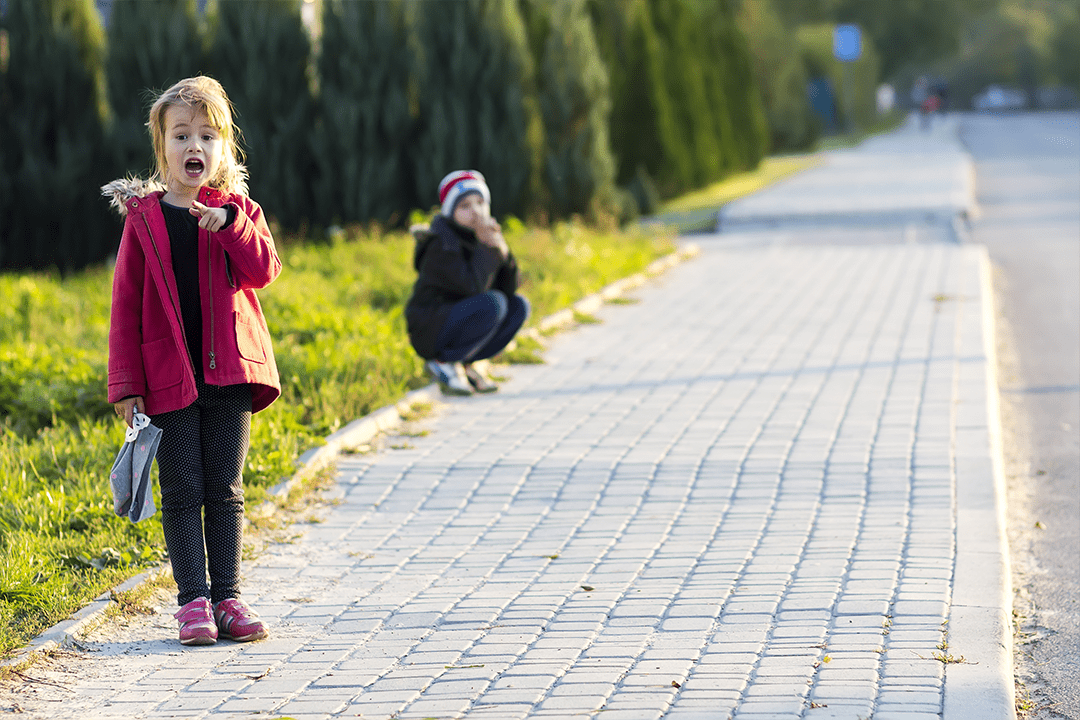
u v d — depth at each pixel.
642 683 8.65
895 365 19.45
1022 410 17.95
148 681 9.12
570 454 15.27
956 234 37.78
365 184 33.66
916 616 9.74
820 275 29.36
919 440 15.20
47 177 30.81
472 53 34.34
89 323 22.84
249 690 8.88
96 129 31.73
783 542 11.85
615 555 11.77
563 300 25.11
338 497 13.90
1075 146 84.94
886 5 149.50
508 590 10.96
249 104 33.12
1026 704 9.03
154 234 9.47
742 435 15.81
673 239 35.81
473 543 12.35
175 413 9.66
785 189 54.19
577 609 10.37
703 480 14.05
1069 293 27.19
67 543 11.79
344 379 18.09
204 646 9.86
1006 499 14.06
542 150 35.91
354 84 33.69
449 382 18.17
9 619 10.12
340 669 9.25
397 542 12.46
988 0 158.25
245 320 9.79
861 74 132.75
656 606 10.34
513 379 19.66
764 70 88.75
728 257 33.81
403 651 9.59
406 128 34.16
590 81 36.03
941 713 7.91
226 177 9.89
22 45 30.83
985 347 20.44
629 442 15.70
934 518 12.35
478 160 34.72
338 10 33.84
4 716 8.46
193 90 9.59
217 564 10.06
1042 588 11.38
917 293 26.08
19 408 17.06
